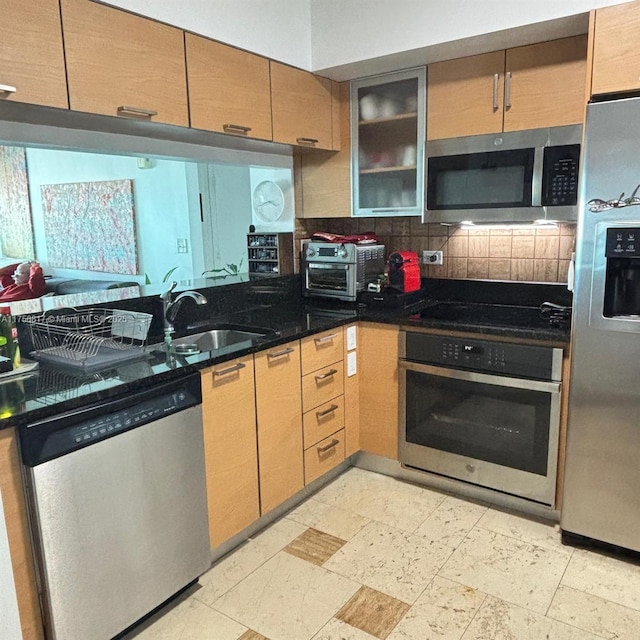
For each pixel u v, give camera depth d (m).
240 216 4.35
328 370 2.62
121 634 1.78
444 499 2.64
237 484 2.17
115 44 1.88
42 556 1.50
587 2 2.02
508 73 2.43
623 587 2.00
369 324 2.77
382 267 3.17
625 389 2.03
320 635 1.80
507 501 2.54
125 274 5.05
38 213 5.77
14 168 5.86
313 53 2.75
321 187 3.10
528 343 2.31
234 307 2.85
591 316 2.04
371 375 2.81
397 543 2.30
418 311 2.80
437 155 2.68
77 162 5.25
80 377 1.74
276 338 2.28
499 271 2.92
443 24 2.34
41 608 1.56
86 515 1.59
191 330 2.53
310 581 2.07
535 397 2.33
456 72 2.57
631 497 2.09
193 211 4.47
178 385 1.84
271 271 3.15
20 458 1.47
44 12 1.68
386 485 2.79
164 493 1.82
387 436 2.82
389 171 2.87
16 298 3.62
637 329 1.96
